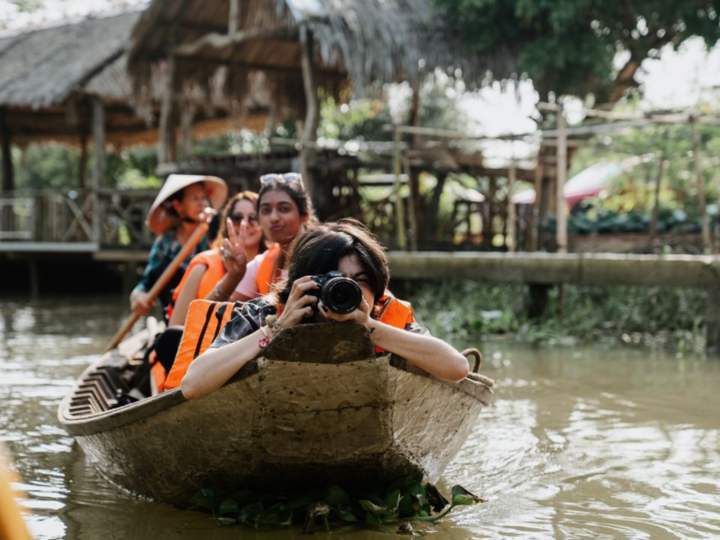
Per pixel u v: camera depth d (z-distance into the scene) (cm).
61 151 2542
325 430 307
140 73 1328
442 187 1349
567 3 1148
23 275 1766
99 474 409
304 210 417
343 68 1377
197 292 432
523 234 1291
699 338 839
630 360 729
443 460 364
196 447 322
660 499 368
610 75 1219
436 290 1108
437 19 1191
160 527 329
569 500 366
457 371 301
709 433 481
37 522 337
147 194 1446
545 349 795
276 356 283
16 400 581
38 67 1571
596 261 841
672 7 1196
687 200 1342
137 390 473
